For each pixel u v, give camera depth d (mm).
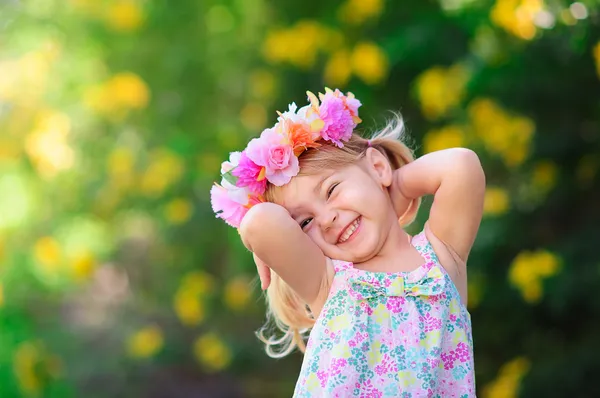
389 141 2805
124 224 6133
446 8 5020
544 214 5031
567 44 4430
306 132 2514
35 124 5656
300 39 5273
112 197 5902
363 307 2463
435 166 2633
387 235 2539
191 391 5910
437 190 2637
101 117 5781
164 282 6129
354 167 2553
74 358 5738
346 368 2396
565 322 5125
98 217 5957
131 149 5770
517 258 4773
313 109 2566
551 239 5020
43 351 5629
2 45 5926
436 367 2410
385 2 5266
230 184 2547
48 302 5980
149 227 6191
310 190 2492
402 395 2381
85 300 6355
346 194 2479
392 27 5297
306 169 2506
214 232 5797
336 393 2379
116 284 6414
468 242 2637
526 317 5180
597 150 4836
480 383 5242
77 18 5820
